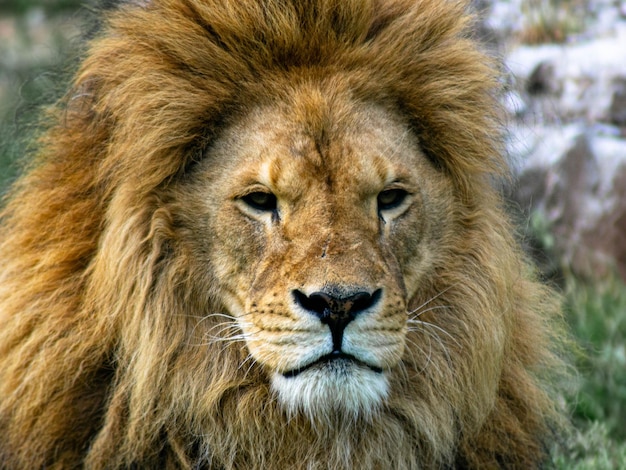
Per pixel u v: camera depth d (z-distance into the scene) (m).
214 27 6.96
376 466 7.19
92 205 7.16
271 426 6.97
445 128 7.33
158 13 7.13
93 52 7.28
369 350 6.51
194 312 7.00
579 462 9.29
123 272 6.87
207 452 6.97
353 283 6.40
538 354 7.94
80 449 7.09
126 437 6.91
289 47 6.93
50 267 7.11
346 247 6.53
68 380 6.98
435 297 7.30
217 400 6.96
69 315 7.05
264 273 6.68
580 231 13.08
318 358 6.48
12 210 7.68
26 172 7.78
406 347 7.13
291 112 6.81
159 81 6.97
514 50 14.05
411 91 7.20
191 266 6.95
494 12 14.77
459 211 7.44
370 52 7.05
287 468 7.04
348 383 6.51
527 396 7.72
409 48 7.19
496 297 7.38
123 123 7.02
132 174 6.88
